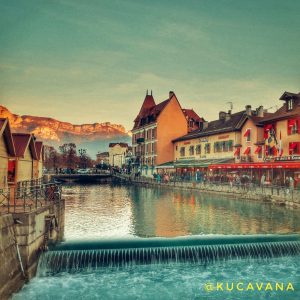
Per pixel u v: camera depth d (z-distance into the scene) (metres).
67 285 15.48
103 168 133.00
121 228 24.44
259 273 17.02
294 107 43.62
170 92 83.31
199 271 17.14
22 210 16.17
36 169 31.70
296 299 14.61
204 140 65.06
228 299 14.39
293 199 31.66
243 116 54.00
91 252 17.36
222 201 38.53
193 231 23.08
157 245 18.45
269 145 47.41
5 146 21.52
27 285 15.03
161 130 79.81
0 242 13.04
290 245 19.08
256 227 24.08
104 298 14.37
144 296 14.58
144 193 51.78
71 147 145.12
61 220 21.89
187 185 53.09
